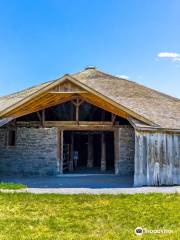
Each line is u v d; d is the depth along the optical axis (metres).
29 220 10.23
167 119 19.20
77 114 20.94
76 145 28.19
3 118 18.89
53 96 19.48
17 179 19.61
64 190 15.48
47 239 8.49
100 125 21.34
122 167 21.36
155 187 16.81
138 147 17.36
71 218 10.51
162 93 26.06
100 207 11.83
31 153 21.38
